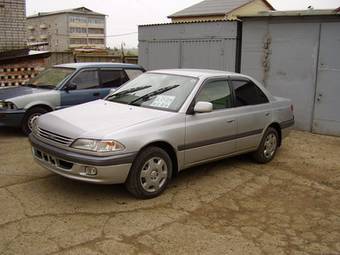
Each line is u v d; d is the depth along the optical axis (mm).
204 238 4133
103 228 4230
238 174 6262
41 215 4484
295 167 6773
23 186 5355
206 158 5719
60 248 3801
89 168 4523
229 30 10695
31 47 15672
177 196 5223
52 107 8398
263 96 6809
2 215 4457
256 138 6547
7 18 12133
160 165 5078
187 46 11719
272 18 9812
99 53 23062
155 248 3881
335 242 4195
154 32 12555
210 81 5898
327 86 9227
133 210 4699
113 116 5145
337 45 8961
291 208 5047
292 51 9641
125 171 4695
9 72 11938
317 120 9469
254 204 5113
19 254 3682
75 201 4895
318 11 8969
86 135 4613
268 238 4211
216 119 5742
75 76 8766
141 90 5973
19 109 8031
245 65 10523
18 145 7559
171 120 5164
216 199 5207
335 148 8172
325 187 5875
